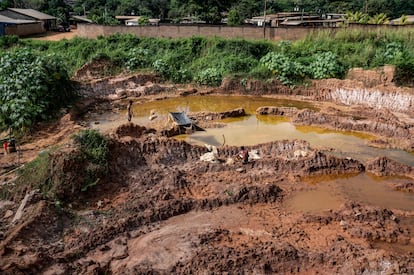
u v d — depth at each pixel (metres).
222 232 12.41
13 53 24.36
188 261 10.92
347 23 38.06
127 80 30.19
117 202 14.16
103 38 36.69
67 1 75.12
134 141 17.08
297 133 21.95
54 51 34.84
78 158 14.70
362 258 10.88
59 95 24.38
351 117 23.66
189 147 17.92
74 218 12.98
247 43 34.78
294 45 33.72
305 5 68.19
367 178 16.73
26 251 11.05
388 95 26.11
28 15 47.69
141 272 10.48
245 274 10.55
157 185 15.18
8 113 20.77
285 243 11.64
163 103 27.88
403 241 12.40
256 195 14.59
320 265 10.87
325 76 29.62
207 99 29.08
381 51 30.80
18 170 15.55
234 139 20.78
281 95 29.91
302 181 16.27
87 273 10.48
